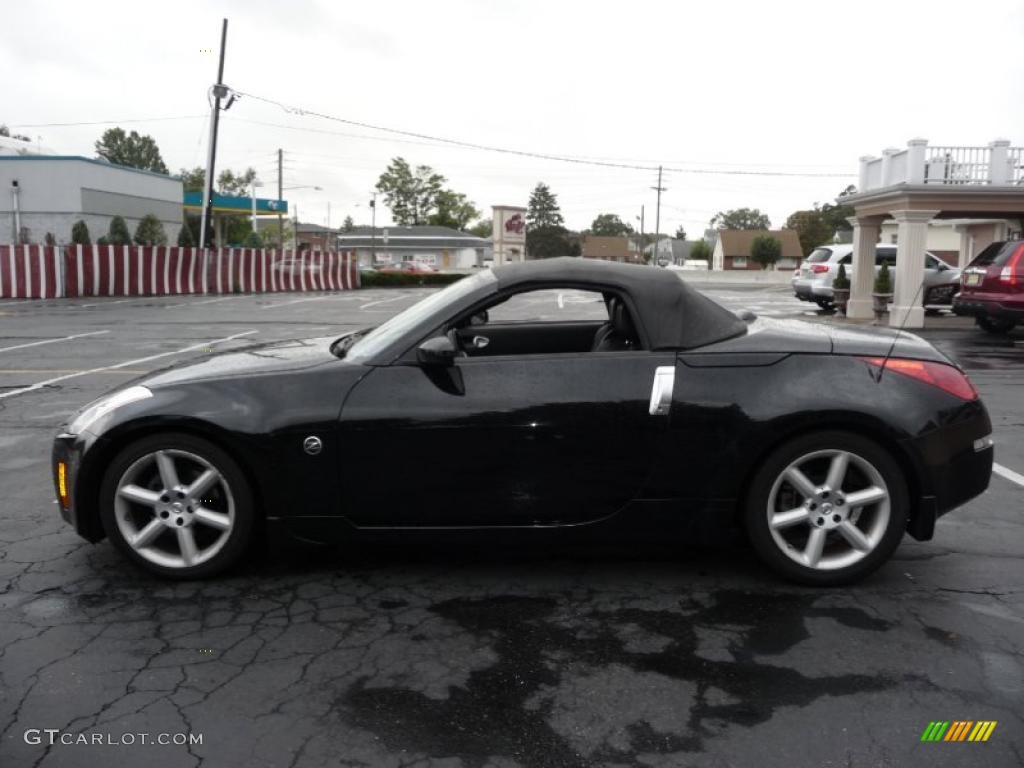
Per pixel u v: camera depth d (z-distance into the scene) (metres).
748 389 3.66
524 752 2.56
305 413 3.66
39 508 4.94
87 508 3.81
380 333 4.10
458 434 3.65
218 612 3.54
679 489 3.70
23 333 15.02
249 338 14.24
